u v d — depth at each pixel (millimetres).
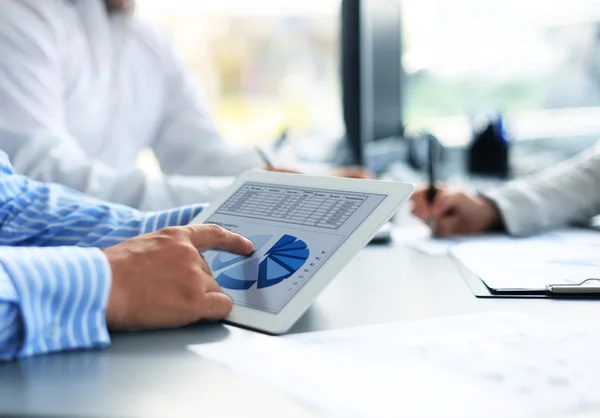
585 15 2512
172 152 1782
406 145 2268
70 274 575
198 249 669
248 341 583
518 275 825
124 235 812
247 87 3037
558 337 573
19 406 445
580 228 1317
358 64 1871
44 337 557
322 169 1750
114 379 493
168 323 620
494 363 511
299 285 644
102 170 1149
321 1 2838
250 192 811
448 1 2418
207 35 3062
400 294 755
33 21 1382
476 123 2336
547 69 2562
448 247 1086
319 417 421
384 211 674
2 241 790
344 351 548
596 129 2504
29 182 855
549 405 434
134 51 1683
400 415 422
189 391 467
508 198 1266
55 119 1352
